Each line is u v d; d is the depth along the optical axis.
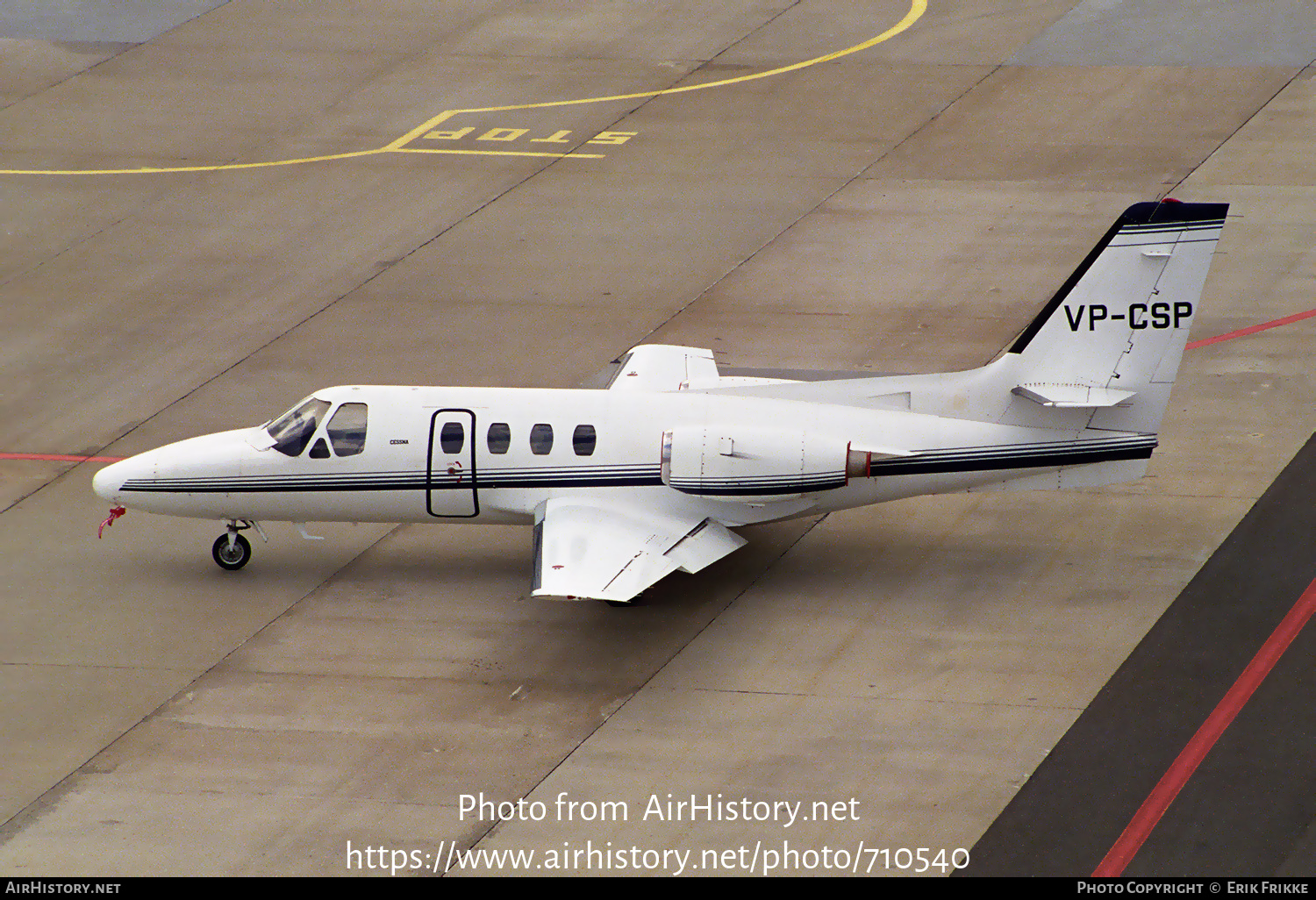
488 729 82.44
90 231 149.88
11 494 108.31
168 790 78.19
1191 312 88.94
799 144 162.25
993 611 91.69
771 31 193.50
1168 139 158.38
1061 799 75.25
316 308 134.38
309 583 97.56
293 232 148.50
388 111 174.12
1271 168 150.88
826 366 120.75
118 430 116.06
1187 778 76.31
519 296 135.00
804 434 91.69
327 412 95.69
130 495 97.12
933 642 88.69
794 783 77.19
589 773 78.56
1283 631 88.25
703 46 189.38
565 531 90.06
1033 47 183.75
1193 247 87.94
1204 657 86.06
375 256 143.25
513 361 123.94
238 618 93.69
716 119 168.75
